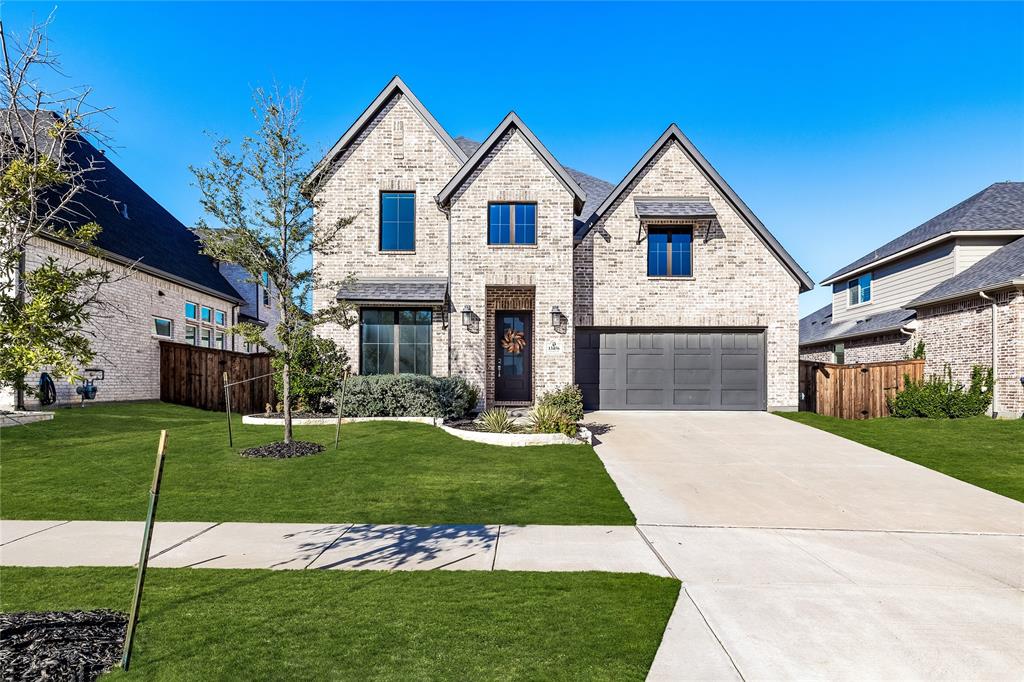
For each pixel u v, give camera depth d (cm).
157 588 484
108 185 2012
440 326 1667
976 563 579
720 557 586
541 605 456
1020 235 1897
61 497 786
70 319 444
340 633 404
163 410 1609
